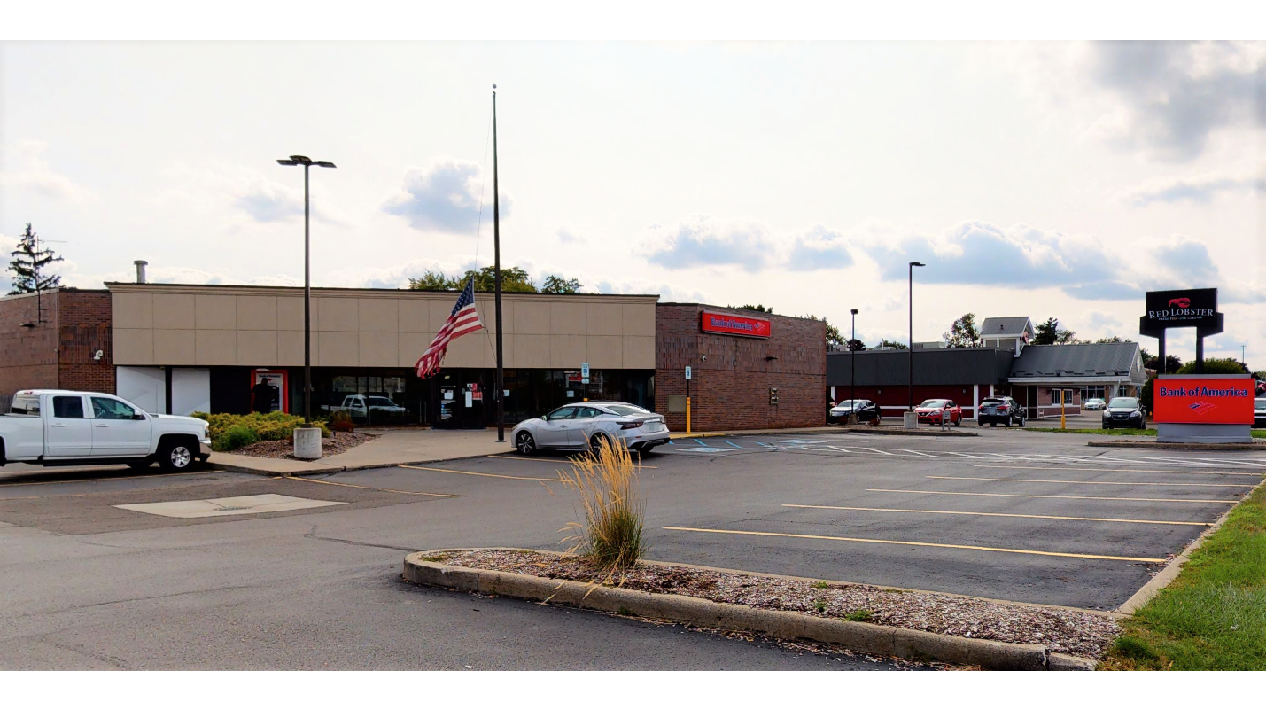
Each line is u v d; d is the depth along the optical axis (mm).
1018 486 15883
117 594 7277
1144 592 6715
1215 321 39156
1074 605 6676
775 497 14391
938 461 21891
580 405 23031
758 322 36438
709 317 33562
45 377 28797
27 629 6117
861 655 5543
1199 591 6320
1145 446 27391
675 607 6355
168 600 7047
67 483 17172
